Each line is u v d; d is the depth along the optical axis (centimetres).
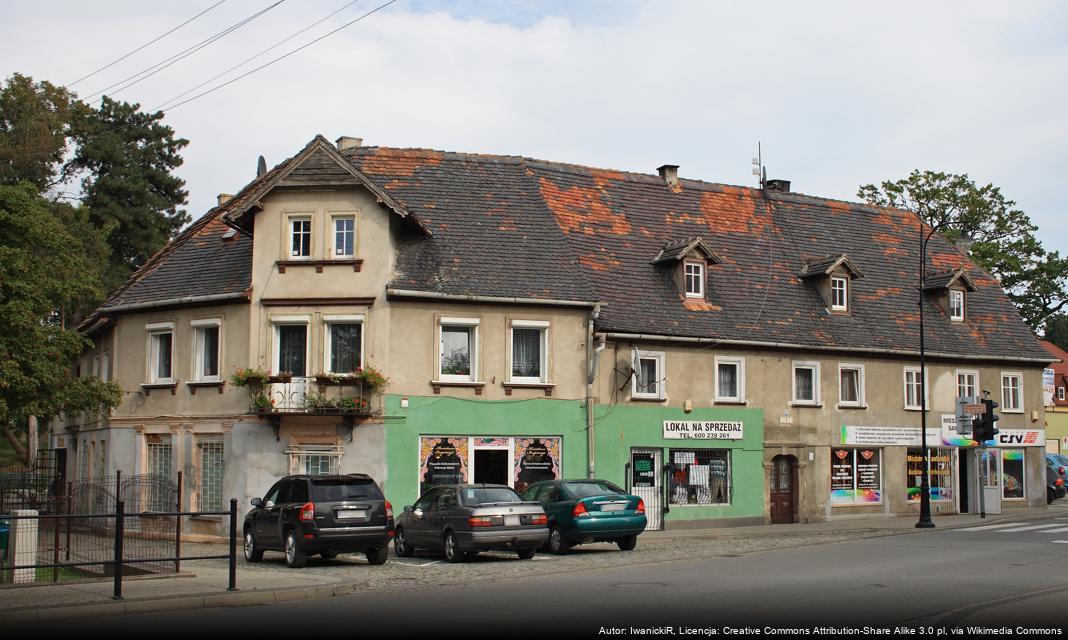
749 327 3584
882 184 6241
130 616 1505
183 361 3247
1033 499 4181
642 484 3341
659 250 3688
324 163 3095
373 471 2994
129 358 3397
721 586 1702
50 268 2966
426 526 2408
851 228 4272
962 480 4078
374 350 3023
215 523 3100
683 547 2598
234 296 3105
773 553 2333
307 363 3047
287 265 3081
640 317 3388
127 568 1984
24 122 5394
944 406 3984
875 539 2716
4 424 2959
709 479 3469
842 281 3897
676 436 3394
